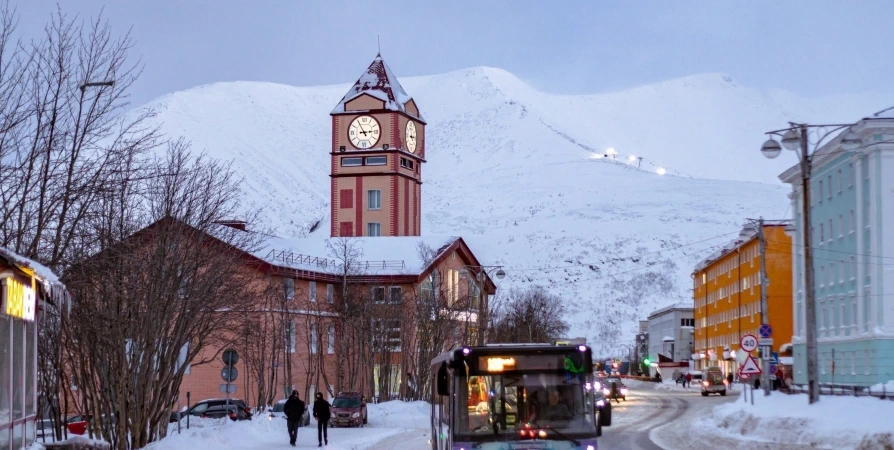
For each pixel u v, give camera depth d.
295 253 85.25
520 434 20.62
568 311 189.38
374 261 89.62
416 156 123.44
